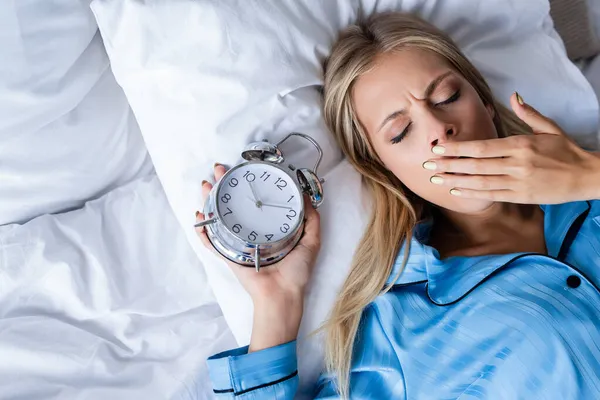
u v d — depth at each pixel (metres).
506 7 1.42
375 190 1.31
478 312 1.18
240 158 1.20
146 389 1.25
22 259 1.25
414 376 1.20
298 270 1.17
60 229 1.30
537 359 1.10
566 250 1.21
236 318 1.24
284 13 1.19
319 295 1.24
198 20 1.11
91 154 1.30
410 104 1.15
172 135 1.18
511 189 1.07
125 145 1.35
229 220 1.10
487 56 1.45
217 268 1.22
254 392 1.14
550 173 1.05
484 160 1.06
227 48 1.13
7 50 1.09
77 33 1.15
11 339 1.22
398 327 1.25
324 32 1.27
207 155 1.19
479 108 1.17
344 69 1.22
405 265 1.28
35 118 1.18
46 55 1.13
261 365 1.14
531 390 1.11
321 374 1.30
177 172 1.20
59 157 1.27
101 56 1.24
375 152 1.29
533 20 1.45
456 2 1.40
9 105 1.13
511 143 1.05
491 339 1.15
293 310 1.18
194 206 1.21
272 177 1.14
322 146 1.28
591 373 1.08
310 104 1.26
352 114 1.26
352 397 1.25
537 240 1.29
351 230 1.27
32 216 1.31
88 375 1.24
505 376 1.13
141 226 1.36
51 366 1.23
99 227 1.33
